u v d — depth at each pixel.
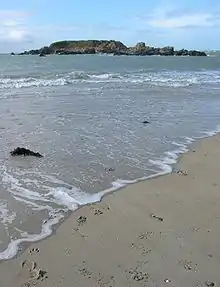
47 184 8.13
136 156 10.20
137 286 4.81
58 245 5.77
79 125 13.85
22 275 5.03
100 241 5.88
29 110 16.64
